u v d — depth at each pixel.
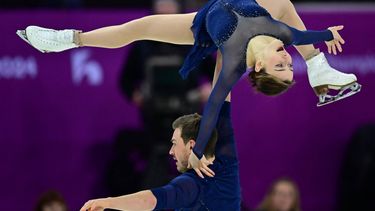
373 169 26.81
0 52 26.11
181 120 15.98
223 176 15.48
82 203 26.47
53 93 26.38
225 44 15.01
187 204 15.03
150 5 28.44
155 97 24.30
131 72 26.11
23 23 26.03
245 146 27.05
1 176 26.28
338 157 27.53
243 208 25.12
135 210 14.50
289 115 27.19
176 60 24.41
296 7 27.92
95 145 26.48
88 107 26.44
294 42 15.17
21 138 26.33
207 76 25.48
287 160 27.27
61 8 27.77
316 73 16.50
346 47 27.23
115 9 28.11
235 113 26.95
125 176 26.23
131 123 26.48
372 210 27.02
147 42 25.77
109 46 16.69
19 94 26.25
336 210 27.66
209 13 15.70
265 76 14.70
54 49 16.89
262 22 15.03
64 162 26.47
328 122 27.41
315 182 27.53
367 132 26.91
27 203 26.42
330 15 27.08
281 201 24.97
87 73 26.44
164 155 24.08
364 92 27.39
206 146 15.19
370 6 28.66
